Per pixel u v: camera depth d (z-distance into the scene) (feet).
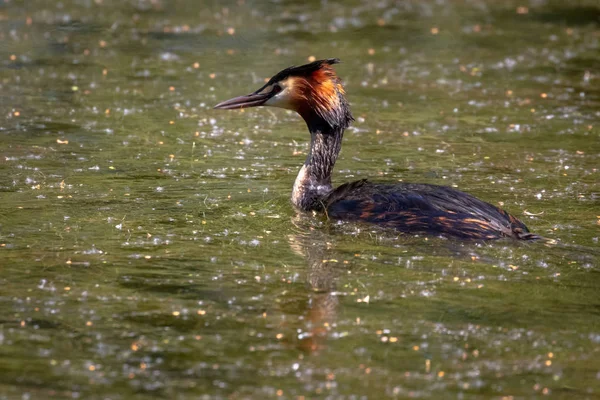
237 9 99.30
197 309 30.42
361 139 54.90
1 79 67.26
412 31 90.38
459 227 37.14
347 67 75.25
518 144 54.34
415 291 32.19
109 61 74.69
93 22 89.81
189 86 67.36
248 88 67.00
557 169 49.06
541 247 36.27
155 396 24.77
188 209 41.09
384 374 26.40
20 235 36.91
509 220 38.09
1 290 31.42
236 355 27.32
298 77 43.06
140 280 32.68
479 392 25.49
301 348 27.89
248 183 45.55
